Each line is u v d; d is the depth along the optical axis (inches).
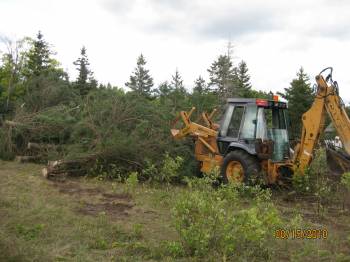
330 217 299.6
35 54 936.9
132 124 432.1
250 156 373.7
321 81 356.2
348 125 346.3
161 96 513.7
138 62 1387.8
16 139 486.0
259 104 382.9
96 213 277.4
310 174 366.3
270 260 202.7
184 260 196.7
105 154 402.3
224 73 1258.0
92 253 203.5
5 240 190.1
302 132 365.1
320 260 207.8
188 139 445.7
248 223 200.7
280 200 351.9
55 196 319.3
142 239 228.1
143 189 364.8
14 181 364.8
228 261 195.3
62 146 434.0
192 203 215.6
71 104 486.3
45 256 189.8
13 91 603.8
